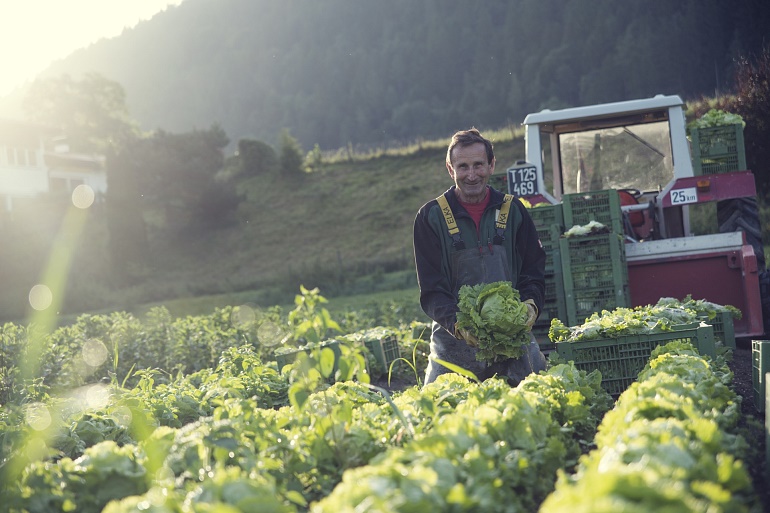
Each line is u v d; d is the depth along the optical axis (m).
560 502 2.08
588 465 2.83
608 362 5.60
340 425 3.51
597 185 10.21
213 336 11.50
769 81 20.70
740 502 2.64
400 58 163.38
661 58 95.69
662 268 8.22
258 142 61.59
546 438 3.57
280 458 3.40
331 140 162.25
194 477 3.14
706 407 3.97
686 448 2.79
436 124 144.25
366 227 45.66
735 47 42.75
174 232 50.88
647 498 2.01
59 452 4.47
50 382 9.53
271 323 11.87
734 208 9.32
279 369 7.83
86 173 62.91
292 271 33.88
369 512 2.22
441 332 5.25
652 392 3.83
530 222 5.11
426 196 47.69
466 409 3.78
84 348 10.98
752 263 7.95
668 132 9.98
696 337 5.55
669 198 9.09
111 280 42.00
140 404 5.47
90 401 6.24
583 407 4.21
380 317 15.53
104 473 3.25
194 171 51.72
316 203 50.78
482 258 4.91
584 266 7.61
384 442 3.57
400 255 37.62
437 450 2.99
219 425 3.41
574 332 5.91
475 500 2.39
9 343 10.32
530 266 5.12
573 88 121.25
